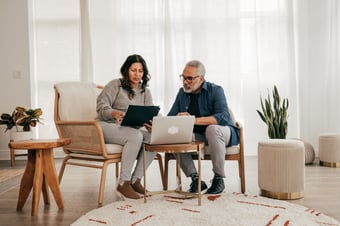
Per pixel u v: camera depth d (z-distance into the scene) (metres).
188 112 2.59
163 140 2.08
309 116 4.43
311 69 4.43
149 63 4.55
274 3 4.48
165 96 4.51
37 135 4.66
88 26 4.54
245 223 1.70
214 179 2.37
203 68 2.49
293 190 2.25
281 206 2.01
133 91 2.54
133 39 4.54
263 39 4.48
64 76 4.68
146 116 2.16
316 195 2.35
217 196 2.27
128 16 4.56
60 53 4.67
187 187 2.69
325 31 4.40
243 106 4.52
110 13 4.55
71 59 4.68
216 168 2.33
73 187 2.74
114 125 2.33
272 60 4.48
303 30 4.42
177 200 2.19
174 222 1.73
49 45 4.68
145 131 2.43
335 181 2.82
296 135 4.44
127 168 2.23
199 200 2.05
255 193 2.43
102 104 2.43
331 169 3.41
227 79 4.50
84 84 2.74
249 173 3.27
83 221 1.79
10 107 4.52
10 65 4.52
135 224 1.71
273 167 2.27
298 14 4.43
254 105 4.50
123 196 2.25
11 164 4.03
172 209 1.97
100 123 2.39
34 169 2.12
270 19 4.48
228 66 4.50
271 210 1.93
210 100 2.52
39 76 4.67
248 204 2.06
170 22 4.53
